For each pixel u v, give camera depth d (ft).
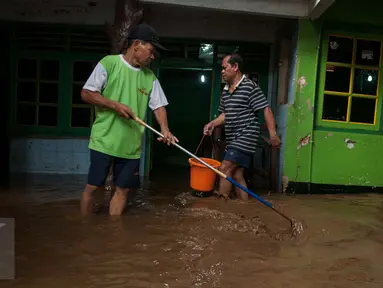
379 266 8.20
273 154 16.10
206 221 10.81
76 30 17.89
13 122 18.02
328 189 16.05
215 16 18.33
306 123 15.60
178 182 17.51
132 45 10.73
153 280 7.11
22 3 17.15
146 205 12.66
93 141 10.80
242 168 13.79
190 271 7.54
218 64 19.25
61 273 7.28
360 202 14.12
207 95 29.17
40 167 18.13
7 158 17.97
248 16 18.40
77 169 18.28
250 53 19.04
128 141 10.86
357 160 16.11
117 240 9.10
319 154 15.94
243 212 11.93
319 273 7.72
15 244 8.65
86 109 18.44
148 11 17.74
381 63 16.20
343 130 16.14
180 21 18.26
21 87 18.08
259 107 13.04
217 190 14.93
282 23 17.89
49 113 18.33
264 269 7.80
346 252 8.93
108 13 17.49
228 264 7.95
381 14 15.92
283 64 17.04
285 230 10.36
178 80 29.09
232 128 13.43
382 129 16.33
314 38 15.34
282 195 15.26
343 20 15.75
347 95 16.15
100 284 6.89
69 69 18.15
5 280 6.90
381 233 10.32
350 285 7.26
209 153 21.02
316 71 15.49
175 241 9.16
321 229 10.47
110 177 15.87
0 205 11.97
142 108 11.32
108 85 10.68
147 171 18.74
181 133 29.32
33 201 12.62
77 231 9.63
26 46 17.80
